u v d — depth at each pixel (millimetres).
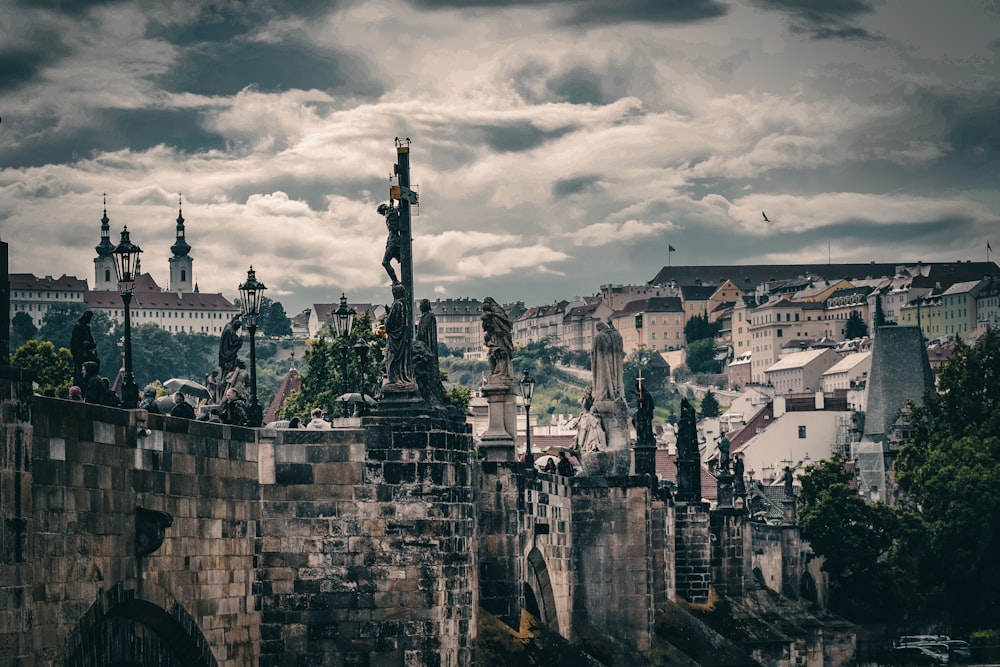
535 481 113625
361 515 83062
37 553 63031
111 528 68312
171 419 74312
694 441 177375
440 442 83562
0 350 60094
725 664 146875
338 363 196625
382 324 86312
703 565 172875
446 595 83375
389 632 82938
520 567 104250
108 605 67938
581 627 132375
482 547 102188
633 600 133875
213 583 77688
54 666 64062
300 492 82750
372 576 82938
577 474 138125
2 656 59406
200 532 76562
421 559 83250
